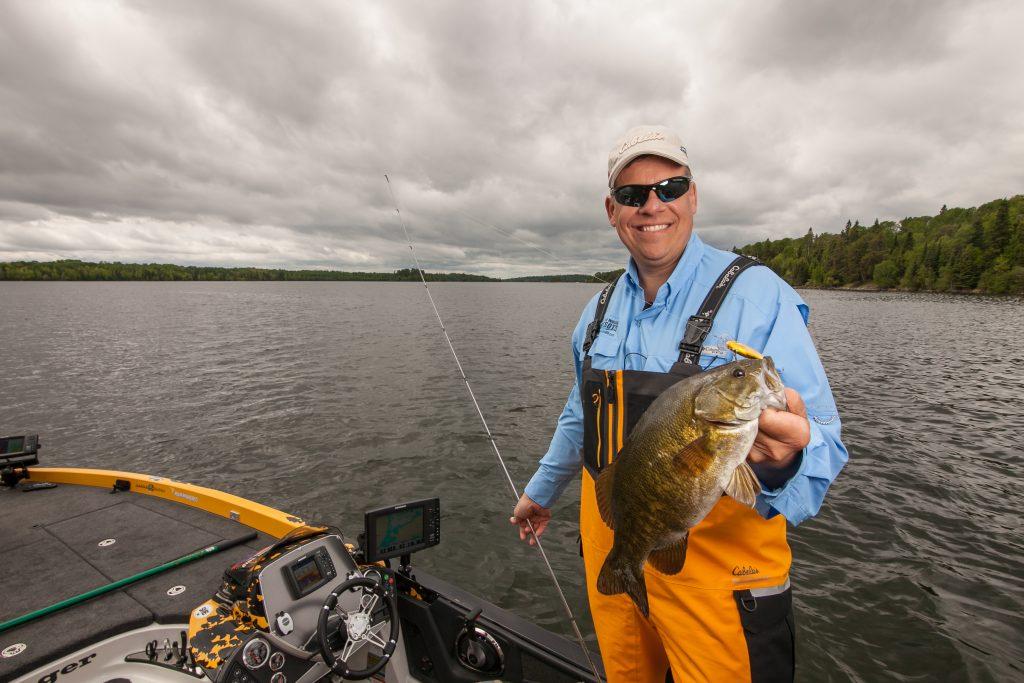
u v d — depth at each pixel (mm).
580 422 2564
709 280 1898
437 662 3621
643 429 1688
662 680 2166
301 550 3062
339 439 12281
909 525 8211
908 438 12664
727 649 1733
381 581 3348
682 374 1817
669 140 1931
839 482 9867
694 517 1579
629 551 1740
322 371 20969
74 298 91500
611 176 2039
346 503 9047
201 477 10258
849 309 61188
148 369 21812
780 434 1399
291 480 9984
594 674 2973
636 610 2078
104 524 4809
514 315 51031
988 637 5797
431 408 15023
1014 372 21859
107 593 3742
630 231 2004
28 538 4562
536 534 2877
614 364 2096
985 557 7320
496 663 3355
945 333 37094
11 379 19906
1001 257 96625
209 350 27344
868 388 18469
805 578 6848
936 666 5430
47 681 3131
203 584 3857
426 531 3504
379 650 3531
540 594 6602
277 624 2877
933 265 108562
